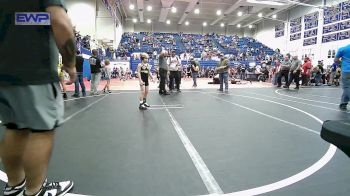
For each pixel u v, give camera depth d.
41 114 1.65
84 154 3.24
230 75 23.53
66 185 2.26
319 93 11.47
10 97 1.63
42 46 1.63
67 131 4.39
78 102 8.07
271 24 35.28
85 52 16.45
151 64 24.56
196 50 34.12
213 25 41.19
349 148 0.94
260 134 4.25
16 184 1.93
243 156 3.20
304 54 27.50
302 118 5.65
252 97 9.77
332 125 1.05
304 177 2.60
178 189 2.34
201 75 26.53
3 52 1.60
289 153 3.31
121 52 28.06
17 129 1.83
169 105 7.55
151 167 2.84
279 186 2.40
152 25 39.81
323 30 24.38
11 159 1.87
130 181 2.49
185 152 3.33
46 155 1.74
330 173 2.70
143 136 4.09
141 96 6.93
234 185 2.42
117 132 4.34
